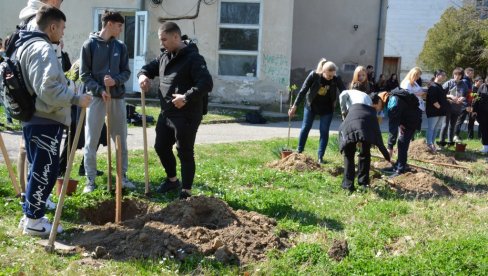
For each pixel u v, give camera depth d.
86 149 6.64
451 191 8.36
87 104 4.86
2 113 13.68
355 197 7.44
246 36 18.55
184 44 6.42
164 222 5.41
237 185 7.80
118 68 6.73
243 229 5.33
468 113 14.81
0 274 4.17
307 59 23.72
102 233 5.28
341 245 5.07
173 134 6.61
